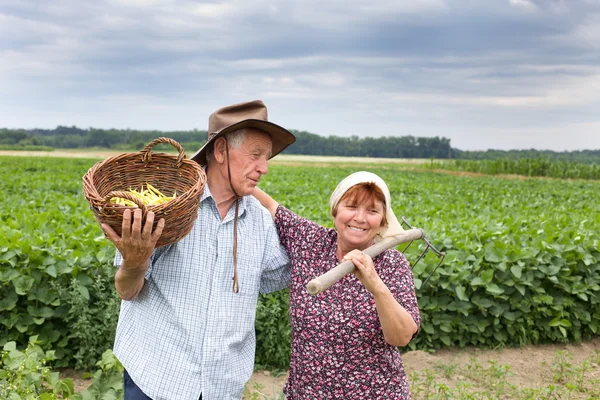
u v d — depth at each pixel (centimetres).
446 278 655
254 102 282
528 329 693
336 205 271
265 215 294
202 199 276
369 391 275
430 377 519
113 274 570
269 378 578
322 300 276
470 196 2014
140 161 284
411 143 12962
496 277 673
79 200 1273
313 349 277
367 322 270
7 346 442
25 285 554
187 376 264
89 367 562
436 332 664
